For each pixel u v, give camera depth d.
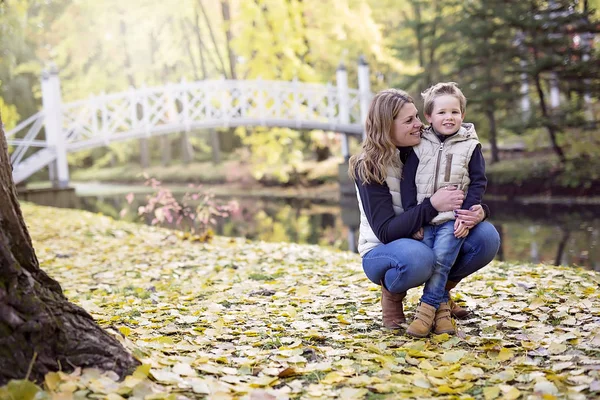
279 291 3.80
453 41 16.58
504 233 8.54
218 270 4.81
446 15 18.12
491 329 2.70
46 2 26.27
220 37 28.39
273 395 1.88
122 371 1.93
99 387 1.75
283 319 3.04
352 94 19.34
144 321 2.97
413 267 2.57
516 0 14.20
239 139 30.75
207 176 23.66
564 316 2.85
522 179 13.50
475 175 2.66
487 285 3.68
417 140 2.71
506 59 14.11
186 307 3.38
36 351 1.80
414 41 20.94
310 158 23.50
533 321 2.80
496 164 14.93
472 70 16.16
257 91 17.39
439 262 2.63
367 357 2.31
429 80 17.53
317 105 17.59
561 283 3.67
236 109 16.89
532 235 8.17
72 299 3.76
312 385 1.99
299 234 9.39
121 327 2.60
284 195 17.83
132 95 16.17
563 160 13.26
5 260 1.82
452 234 2.62
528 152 15.59
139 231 7.57
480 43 14.30
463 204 2.64
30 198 13.68
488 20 14.69
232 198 17.34
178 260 5.38
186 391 1.88
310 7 19.00
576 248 6.92
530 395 1.86
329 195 17.09
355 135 18.17
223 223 11.18
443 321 2.68
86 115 15.88
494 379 2.03
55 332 1.87
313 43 19.77
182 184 24.78
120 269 5.00
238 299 3.60
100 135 15.93
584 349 2.35
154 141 34.56
